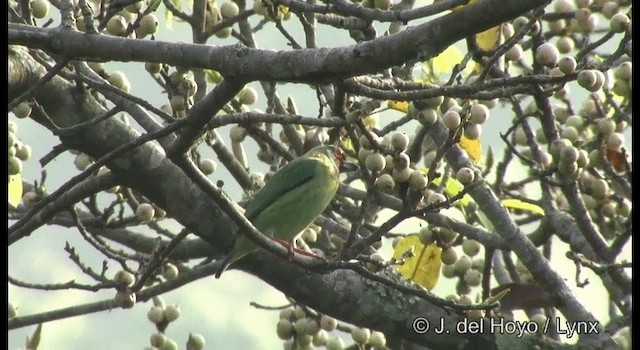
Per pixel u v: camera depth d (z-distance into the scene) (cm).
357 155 1058
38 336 1101
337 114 991
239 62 870
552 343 1091
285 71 859
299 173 1173
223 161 1243
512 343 1091
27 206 1244
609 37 1120
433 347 1101
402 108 1112
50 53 916
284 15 1276
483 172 1227
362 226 1235
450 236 1131
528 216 1292
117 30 1052
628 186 1156
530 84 894
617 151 1158
